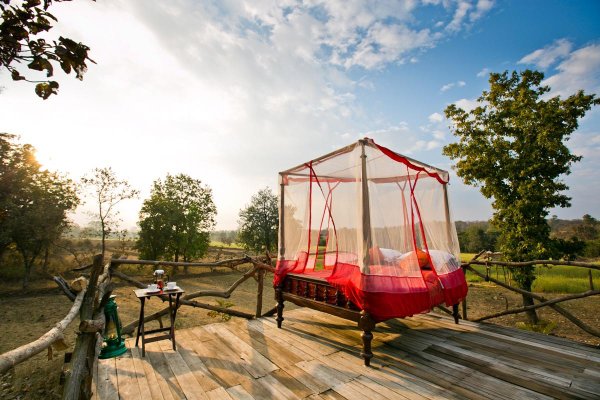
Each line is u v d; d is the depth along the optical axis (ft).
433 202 17.74
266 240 74.59
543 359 11.28
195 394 8.95
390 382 9.61
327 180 17.58
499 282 17.30
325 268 17.76
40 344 5.23
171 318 12.62
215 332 14.53
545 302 14.96
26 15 4.74
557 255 26.02
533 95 28.50
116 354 11.68
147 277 53.88
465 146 31.04
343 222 14.57
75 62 5.06
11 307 32.68
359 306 11.32
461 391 9.04
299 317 17.21
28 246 45.73
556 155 26.35
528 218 27.12
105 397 8.77
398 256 14.25
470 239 95.55
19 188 46.57
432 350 12.23
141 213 62.39
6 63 4.73
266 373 10.27
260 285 17.61
